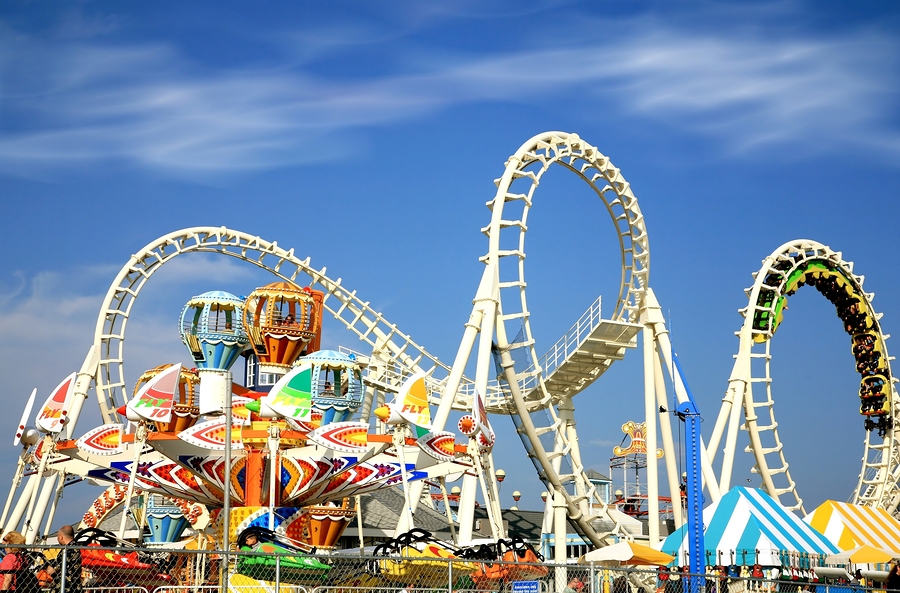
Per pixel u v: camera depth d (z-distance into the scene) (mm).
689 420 27578
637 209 50719
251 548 25797
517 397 44469
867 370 61344
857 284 60781
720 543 32500
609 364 50625
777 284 56406
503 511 67125
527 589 21359
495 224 43375
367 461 37125
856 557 35375
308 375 31906
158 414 31219
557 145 48094
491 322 41906
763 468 54031
